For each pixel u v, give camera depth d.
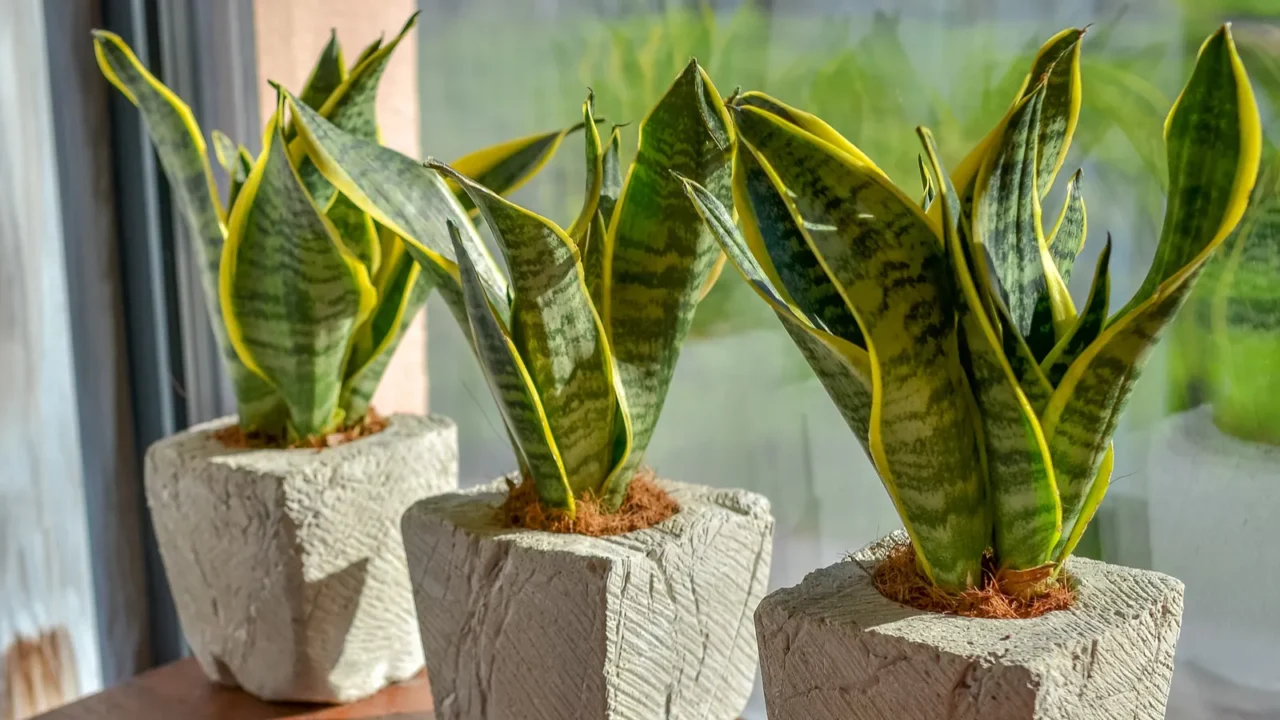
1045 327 0.46
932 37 0.63
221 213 0.63
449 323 0.82
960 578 0.45
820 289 0.47
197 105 0.79
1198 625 0.59
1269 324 0.56
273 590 0.60
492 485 0.59
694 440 0.72
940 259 0.44
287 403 0.63
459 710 0.55
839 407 0.47
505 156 0.61
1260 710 0.58
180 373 0.81
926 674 0.43
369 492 0.61
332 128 0.54
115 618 0.80
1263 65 0.55
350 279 0.59
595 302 0.55
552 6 0.74
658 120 0.50
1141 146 0.59
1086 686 0.43
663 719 0.53
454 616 0.54
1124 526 0.61
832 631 0.44
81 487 0.78
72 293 0.77
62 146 0.75
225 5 0.78
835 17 0.65
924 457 0.44
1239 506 0.58
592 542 0.52
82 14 0.75
